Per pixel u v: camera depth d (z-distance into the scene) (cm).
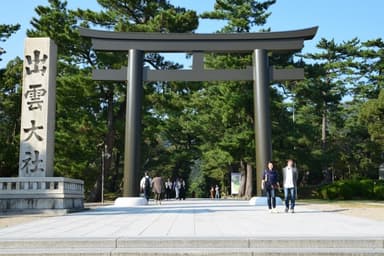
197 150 5834
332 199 3397
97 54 3075
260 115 2408
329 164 4628
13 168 2889
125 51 2498
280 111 3891
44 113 1831
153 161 5831
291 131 3900
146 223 1248
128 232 1002
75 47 3206
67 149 3181
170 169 6475
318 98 4397
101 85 3238
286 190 1734
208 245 850
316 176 5806
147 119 3512
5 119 3819
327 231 1012
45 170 1798
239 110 3781
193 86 3272
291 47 2472
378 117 4106
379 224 1199
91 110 3419
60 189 1725
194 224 1209
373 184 3419
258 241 852
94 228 1103
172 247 847
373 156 5425
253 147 3728
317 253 787
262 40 2469
